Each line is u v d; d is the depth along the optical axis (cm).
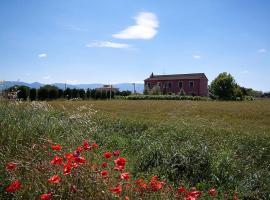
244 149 952
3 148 612
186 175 722
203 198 608
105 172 416
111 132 1096
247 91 10444
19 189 419
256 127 1576
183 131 1074
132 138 1034
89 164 447
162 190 479
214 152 840
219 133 1187
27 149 609
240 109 3120
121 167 437
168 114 2252
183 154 764
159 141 878
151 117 1870
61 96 4988
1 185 453
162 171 720
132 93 7744
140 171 740
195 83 9100
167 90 9519
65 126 912
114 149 911
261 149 940
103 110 2473
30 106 1096
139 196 436
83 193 391
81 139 802
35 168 466
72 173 414
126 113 2170
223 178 725
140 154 805
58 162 434
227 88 7725
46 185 416
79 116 1031
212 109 3045
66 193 398
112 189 386
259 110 3000
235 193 644
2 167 509
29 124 823
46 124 877
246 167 798
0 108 962
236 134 1177
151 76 10362
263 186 683
